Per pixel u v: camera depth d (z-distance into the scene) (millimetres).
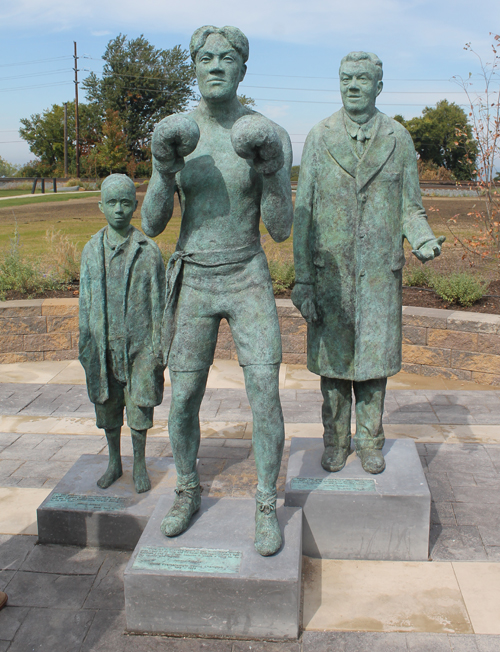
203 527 3174
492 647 2760
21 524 3801
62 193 27484
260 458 2996
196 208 2898
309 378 6848
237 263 2895
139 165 40906
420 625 2910
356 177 3324
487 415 5516
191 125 2572
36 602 3104
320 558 3486
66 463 4645
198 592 2828
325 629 2896
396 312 3529
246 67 2953
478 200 18641
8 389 6488
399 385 6559
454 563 3387
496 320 6438
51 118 58031
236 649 2795
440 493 4113
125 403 3635
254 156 2570
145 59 51531
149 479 3803
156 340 3441
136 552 2977
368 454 3688
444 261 10062
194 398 3094
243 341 2930
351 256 3412
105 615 3016
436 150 47875
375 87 3305
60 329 7559
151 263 3410
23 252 11312
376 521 3404
